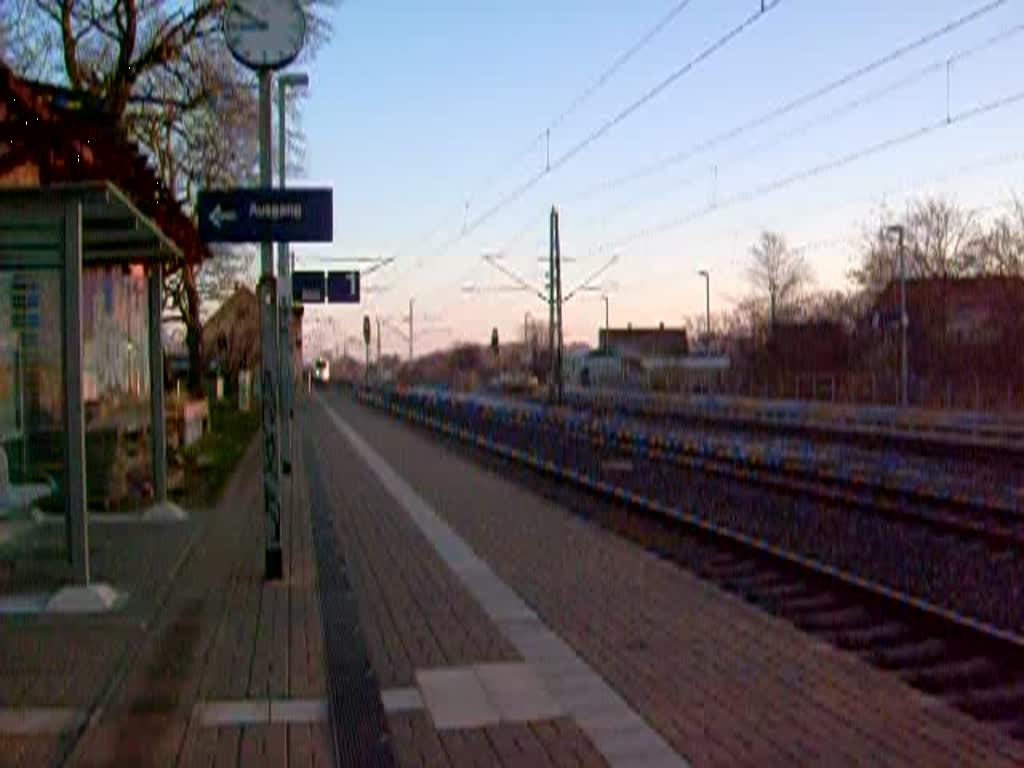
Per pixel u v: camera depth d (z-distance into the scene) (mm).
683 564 13906
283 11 12305
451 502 20219
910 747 6746
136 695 7875
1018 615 10812
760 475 23438
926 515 17047
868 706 7617
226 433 39469
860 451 27781
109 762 6559
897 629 10398
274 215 12266
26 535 14945
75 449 10508
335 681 8289
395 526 16828
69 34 28016
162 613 10508
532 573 12828
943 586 12344
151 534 15352
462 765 6527
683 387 78625
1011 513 16703
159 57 29156
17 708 7566
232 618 10344
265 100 12445
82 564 10531
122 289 25203
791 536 15859
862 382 56812
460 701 7801
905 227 70625
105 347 23094
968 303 60219
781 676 8398
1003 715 7816
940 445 28219
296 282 30625
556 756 6656
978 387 51625
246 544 14734
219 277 47219
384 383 101625
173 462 24609
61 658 8836
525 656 9023
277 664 8734
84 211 11570
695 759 6562
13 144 11406
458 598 11352
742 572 13375
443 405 50938
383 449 34938
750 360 73125
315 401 91812
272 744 6906
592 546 14914
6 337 16766
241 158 32938
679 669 8602
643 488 21656
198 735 7062
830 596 11922
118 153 12078
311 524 16922
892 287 66875
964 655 9477
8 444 17172
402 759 6641
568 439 33562
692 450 28297
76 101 11078
